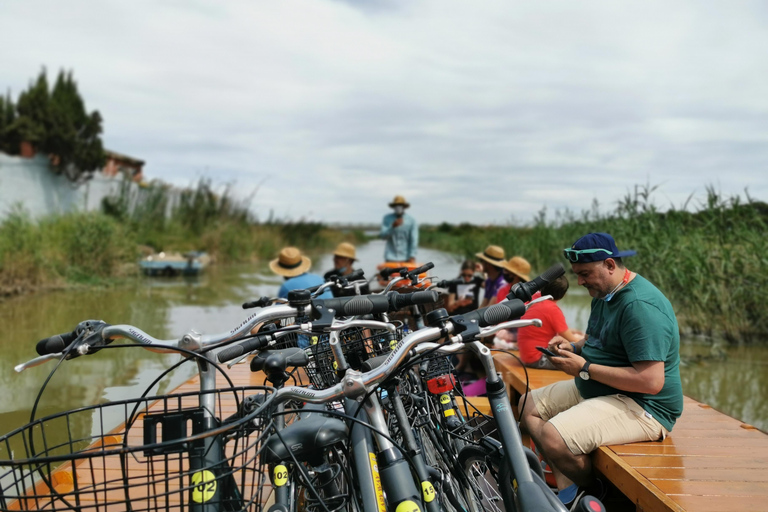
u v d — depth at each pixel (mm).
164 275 16328
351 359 2764
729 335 7895
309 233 31625
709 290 7895
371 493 2066
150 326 8266
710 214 8633
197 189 24562
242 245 23062
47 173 20094
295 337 2891
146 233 20938
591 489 3232
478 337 2111
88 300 11023
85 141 20812
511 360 5133
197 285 14047
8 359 6383
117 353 6801
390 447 2123
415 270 3076
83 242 14469
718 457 2955
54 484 3043
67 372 5961
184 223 23844
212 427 1961
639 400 3082
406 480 2062
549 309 4613
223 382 4770
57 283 12797
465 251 21469
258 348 2166
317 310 2098
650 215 9477
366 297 2242
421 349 2039
